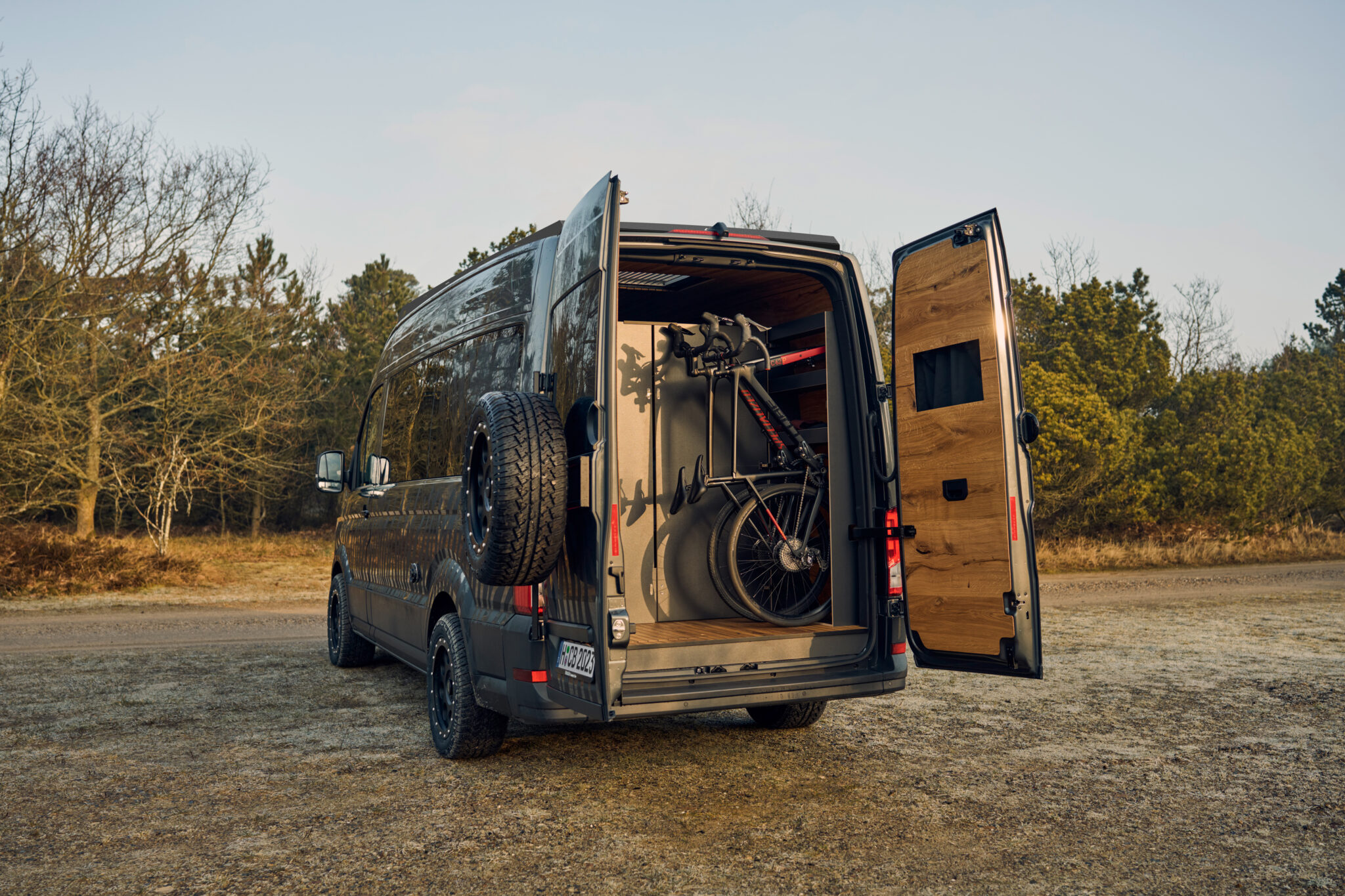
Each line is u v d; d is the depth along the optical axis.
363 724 5.84
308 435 33.50
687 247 4.59
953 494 4.79
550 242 4.89
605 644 3.77
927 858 3.60
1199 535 25.25
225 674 7.62
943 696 6.84
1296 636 10.10
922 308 5.00
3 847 3.70
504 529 3.90
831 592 4.90
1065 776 4.75
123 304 21.80
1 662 8.22
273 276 30.03
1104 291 29.02
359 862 3.54
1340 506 30.98
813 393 5.40
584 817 4.08
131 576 15.21
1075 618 11.96
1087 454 23.70
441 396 5.83
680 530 5.04
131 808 4.18
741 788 4.54
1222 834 3.88
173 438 22.02
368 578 7.03
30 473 21.44
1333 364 41.16
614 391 3.87
